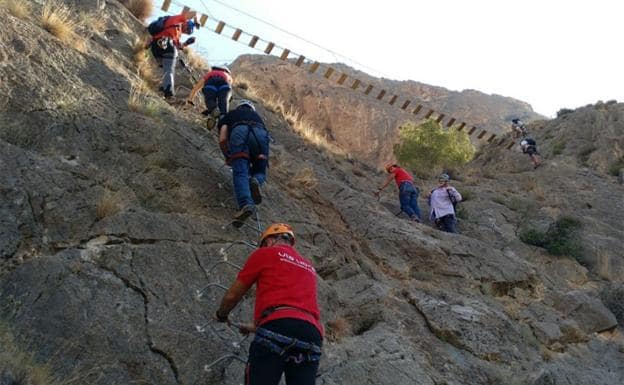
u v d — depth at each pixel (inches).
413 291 294.4
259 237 258.4
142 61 356.8
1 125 227.8
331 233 312.3
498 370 259.4
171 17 368.2
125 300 195.3
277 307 168.2
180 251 223.0
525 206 522.9
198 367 190.9
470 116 1413.6
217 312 183.6
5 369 154.2
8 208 200.8
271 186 312.2
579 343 318.3
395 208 449.1
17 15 287.0
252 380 162.4
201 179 269.4
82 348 176.7
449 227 430.0
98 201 223.8
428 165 638.5
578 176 649.0
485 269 343.9
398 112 1187.9
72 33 310.3
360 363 226.8
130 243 215.2
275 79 1162.0
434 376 239.9
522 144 715.4
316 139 499.2
